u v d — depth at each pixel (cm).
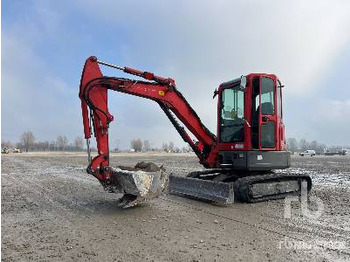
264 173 934
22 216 710
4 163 2895
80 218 687
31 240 536
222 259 440
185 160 3581
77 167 2320
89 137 777
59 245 509
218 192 813
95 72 783
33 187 1193
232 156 903
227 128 938
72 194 1022
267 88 899
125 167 802
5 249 492
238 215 704
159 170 744
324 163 2944
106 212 744
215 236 548
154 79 866
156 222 648
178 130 942
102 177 754
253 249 480
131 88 829
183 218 679
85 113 779
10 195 1005
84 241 528
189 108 929
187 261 434
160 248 488
